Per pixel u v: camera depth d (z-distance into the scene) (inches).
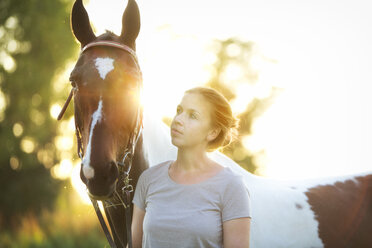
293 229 126.7
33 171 774.5
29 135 741.3
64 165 757.3
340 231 131.0
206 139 98.8
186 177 96.1
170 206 93.5
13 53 760.3
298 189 138.5
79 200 467.5
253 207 125.3
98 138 94.9
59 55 729.0
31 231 456.4
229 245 89.2
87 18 111.4
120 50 105.9
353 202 137.7
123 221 116.3
